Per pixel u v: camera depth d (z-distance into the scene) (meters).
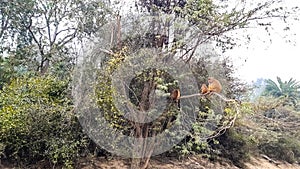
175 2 6.96
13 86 7.34
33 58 11.77
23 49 11.77
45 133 6.42
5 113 6.34
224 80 7.18
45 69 11.14
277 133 10.32
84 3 11.85
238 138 9.77
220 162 9.30
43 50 11.98
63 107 6.62
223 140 9.65
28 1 11.80
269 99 9.96
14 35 12.09
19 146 6.32
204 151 8.81
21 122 6.27
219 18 6.50
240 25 6.80
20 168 6.31
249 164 10.38
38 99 6.73
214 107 6.78
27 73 9.66
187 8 6.52
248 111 6.65
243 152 10.05
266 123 9.73
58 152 6.27
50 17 12.41
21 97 6.77
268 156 12.13
